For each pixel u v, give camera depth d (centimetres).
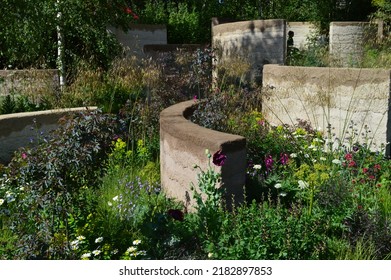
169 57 1070
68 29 1005
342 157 569
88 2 985
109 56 1017
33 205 391
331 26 1190
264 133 626
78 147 398
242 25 1015
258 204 460
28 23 908
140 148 630
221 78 916
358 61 918
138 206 462
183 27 1605
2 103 807
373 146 637
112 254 396
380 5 1208
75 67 992
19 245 372
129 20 1377
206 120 609
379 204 464
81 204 427
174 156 502
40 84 840
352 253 396
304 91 710
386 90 622
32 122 665
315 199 459
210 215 400
